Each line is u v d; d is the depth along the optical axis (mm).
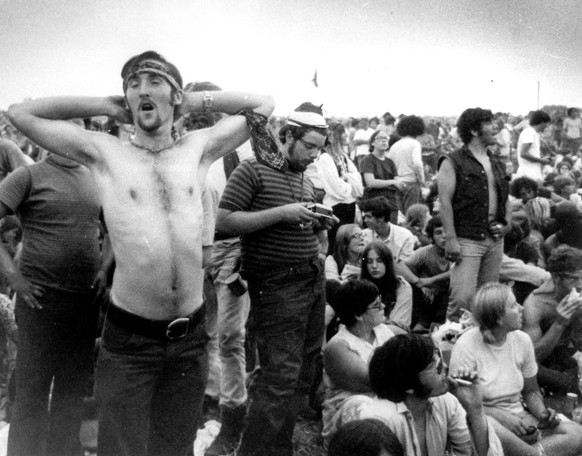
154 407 2947
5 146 5383
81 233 3287
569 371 4746
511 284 5840
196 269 2787
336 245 5582
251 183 3533
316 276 3604
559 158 12688
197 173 2846
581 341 4805
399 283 5051
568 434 3986
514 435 3838
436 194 8617
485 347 4012
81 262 3293
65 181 3268
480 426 3264
